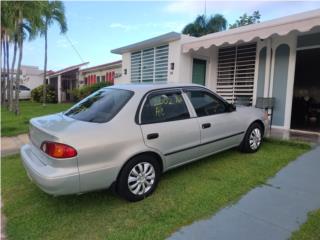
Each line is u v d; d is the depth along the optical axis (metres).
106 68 19.48
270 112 7.58
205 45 8.10
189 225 2.90
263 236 2.69
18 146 6.60
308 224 2.85
